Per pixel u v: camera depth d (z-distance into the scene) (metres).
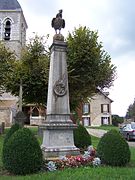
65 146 9.85
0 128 24.08
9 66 25.28
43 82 23.23
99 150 9.02
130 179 6.88
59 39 11.06
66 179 6.82
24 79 23.48
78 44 22.86
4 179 6.99
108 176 7.18
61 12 11.68
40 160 7.93
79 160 8.62
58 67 10.74
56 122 10.04
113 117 58.16
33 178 6.99
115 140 8.79
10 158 7.68
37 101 24.77
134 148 14.20
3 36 48.44
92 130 34.81
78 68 23.11
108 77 24.80
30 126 39.25
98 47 23.77
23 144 7.73
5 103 42.09
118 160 8.61
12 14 48.88
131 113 83.06
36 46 24.58
